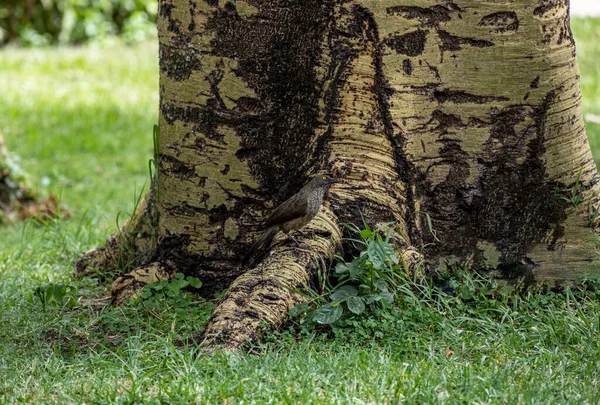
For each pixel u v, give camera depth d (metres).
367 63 11.05
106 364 9.06
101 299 11.66
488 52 11.05
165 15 11.34
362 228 10.86
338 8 10.91
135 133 25.77
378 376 8.36
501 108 11.19
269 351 9.04
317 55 11.05
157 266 11.52
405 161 11.25
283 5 10.87
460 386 8.33
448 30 11.02
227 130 11.19
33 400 8.33
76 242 14.70
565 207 11.38
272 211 11.36
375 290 10.04
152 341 9.85
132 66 34.19
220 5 10.93
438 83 11.13
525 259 11.38
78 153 24.06
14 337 10.22
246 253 11.45
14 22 40.97
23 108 27.95
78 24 40.91
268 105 11.12
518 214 11.38
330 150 11.23
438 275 11.32
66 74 33.12
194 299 11.42
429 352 9.26
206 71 11.12
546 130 11.25
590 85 27.25
